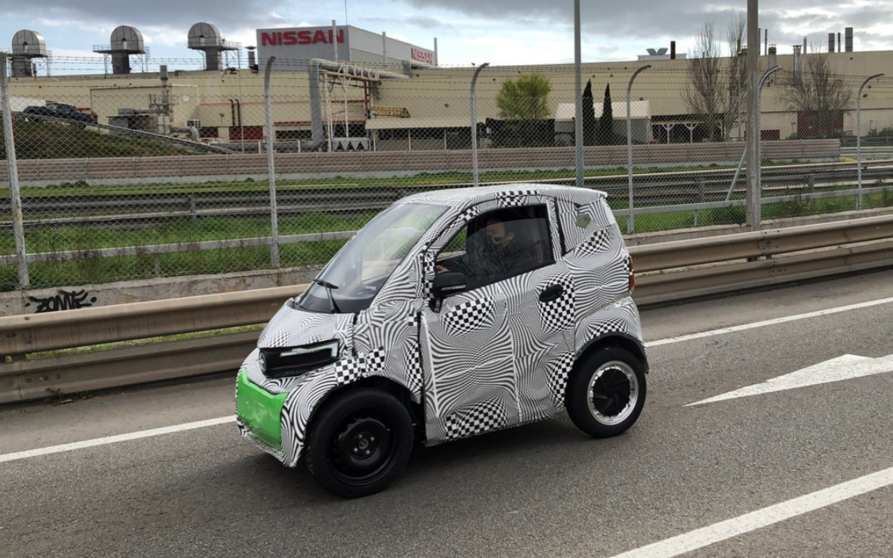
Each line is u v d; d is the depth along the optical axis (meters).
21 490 5.22
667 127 37.34
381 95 42.72
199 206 13.88
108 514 4.81
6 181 15.26
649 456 5.36
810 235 11.70
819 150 25.62
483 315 5.12
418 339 4.93
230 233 13.12
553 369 5.41
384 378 4.88
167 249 11.29
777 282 11.28
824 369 7.25
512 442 5.75
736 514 4.45
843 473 4.95
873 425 5.78
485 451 5.59
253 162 18.52
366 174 18.39
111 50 67.31
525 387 5.30
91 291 10.42
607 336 5.59
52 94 34.28
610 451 5.48
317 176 18.53
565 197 5.54
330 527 4.51
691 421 6.04
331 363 4.74
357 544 4.29
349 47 68.62
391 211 5.73
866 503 4.52
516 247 5.33
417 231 5.16
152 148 21.31
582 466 5.23
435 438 5.04
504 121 25.97
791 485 4.80
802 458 5.22
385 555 4.14
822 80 33.47
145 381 7.39
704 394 6.69
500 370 5.20
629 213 14.40
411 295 4.95
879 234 12.47
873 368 7.20
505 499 4.77
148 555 4.27
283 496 4.98
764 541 4.12
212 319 7.73
